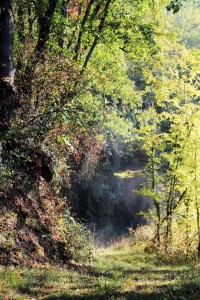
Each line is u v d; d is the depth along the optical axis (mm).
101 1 14875
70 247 11648
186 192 16516
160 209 19172
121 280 8188
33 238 10086
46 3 13078
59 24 14367
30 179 11484
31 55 12055
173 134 16859
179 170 15867
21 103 11727
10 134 10891
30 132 11492
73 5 16516
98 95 17906
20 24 13516
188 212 16297
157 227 17750
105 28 15164
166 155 17328
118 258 14984
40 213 11109
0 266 7895
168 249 15898
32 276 7691
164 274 10164
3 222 9281
